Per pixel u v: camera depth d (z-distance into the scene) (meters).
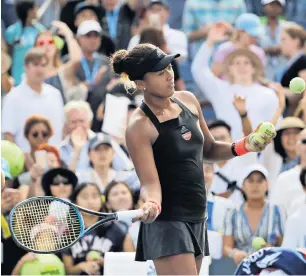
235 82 24.02
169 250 13.01
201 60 24.19
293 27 26.17
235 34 25.42
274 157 22.78
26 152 22.48
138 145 12.98
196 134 13.25
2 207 19.52
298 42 26.14
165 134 13.03
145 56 12.93
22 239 13.07
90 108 23.70
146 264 15.24
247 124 23.67
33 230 13.03
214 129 22.20
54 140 23.39
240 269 10.53
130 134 13.03
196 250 13.28
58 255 19.69
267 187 20.78
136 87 13.16
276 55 26.44
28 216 13.12
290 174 20.83
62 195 20.42
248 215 20.36
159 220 13.16
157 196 12.72
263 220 20.34
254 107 23.89
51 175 20.42
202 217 13.35
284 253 10.27
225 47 25.25
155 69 12.87
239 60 23.95
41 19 27.70
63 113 23.83
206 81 24.09
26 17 26.55
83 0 27.20
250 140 13.53
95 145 21.72
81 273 19.59
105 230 19.86
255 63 24.03
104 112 23.67
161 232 13.12
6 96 23.45
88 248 19.73
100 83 24.48
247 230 20.28
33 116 22.58
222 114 23.89
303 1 29.39
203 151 14.01
